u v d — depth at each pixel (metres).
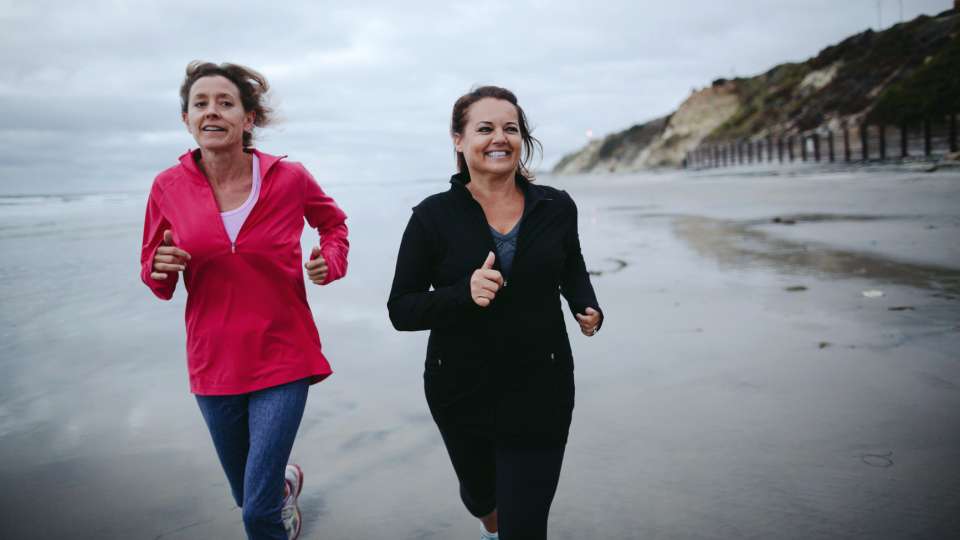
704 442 2.92
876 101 40.94
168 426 3.46
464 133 2.02
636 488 2.56
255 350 2.09
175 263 2.01
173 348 4.91
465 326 1.93
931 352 3.87
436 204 1.99
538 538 1.86
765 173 31.67
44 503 2.69
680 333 4.64
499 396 1.92
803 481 2.54
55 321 5.77
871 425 2.98
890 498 2.38
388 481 2.77
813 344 4.20
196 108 2.17
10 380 4.18
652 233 10.61
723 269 7.01
